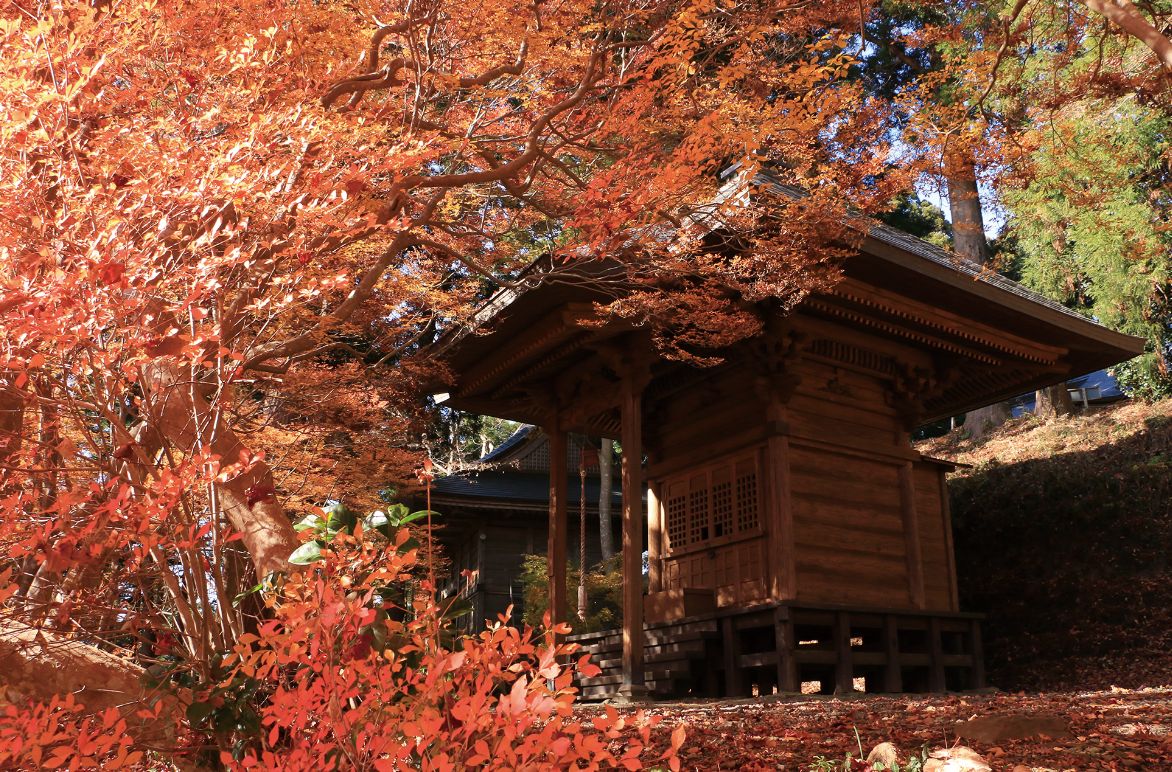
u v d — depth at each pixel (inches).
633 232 331.6
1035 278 816.9
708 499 533.6
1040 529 673.6
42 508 127.3
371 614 93.7
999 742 208.5
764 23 315.6
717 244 370.6
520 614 893.2
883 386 549.6
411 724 88.0
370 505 441.1
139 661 148.4
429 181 273.9
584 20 326.6
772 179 397.1
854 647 555.5
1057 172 397.1
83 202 130.6
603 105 314.0
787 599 452.8
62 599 127.9
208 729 112.5
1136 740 205.8
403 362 442.9
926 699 384.2
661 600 518.0
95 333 119.6
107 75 168.2
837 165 335.0
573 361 537.3
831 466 510.0
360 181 167.2
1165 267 703.1
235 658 102.2
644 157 288.7
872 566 509.7
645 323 442.6
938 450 956.0
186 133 173.2
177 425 142.3
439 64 309.4
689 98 303.7
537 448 1035.9
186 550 121.8
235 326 170.9
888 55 787.4
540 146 328.8
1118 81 342.3
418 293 401.7
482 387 554.3
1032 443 836.0
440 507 890.1
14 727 96.1
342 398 399.9
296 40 233.5
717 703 401.4
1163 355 820.6
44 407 135.9
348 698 96.0
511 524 935.0
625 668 441.7
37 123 143.6
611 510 964.0
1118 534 639.8
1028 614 636.7
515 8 290.5
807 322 483.8
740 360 508.1
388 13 289.7
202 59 200.8
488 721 85.1
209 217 152.4
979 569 689.0
